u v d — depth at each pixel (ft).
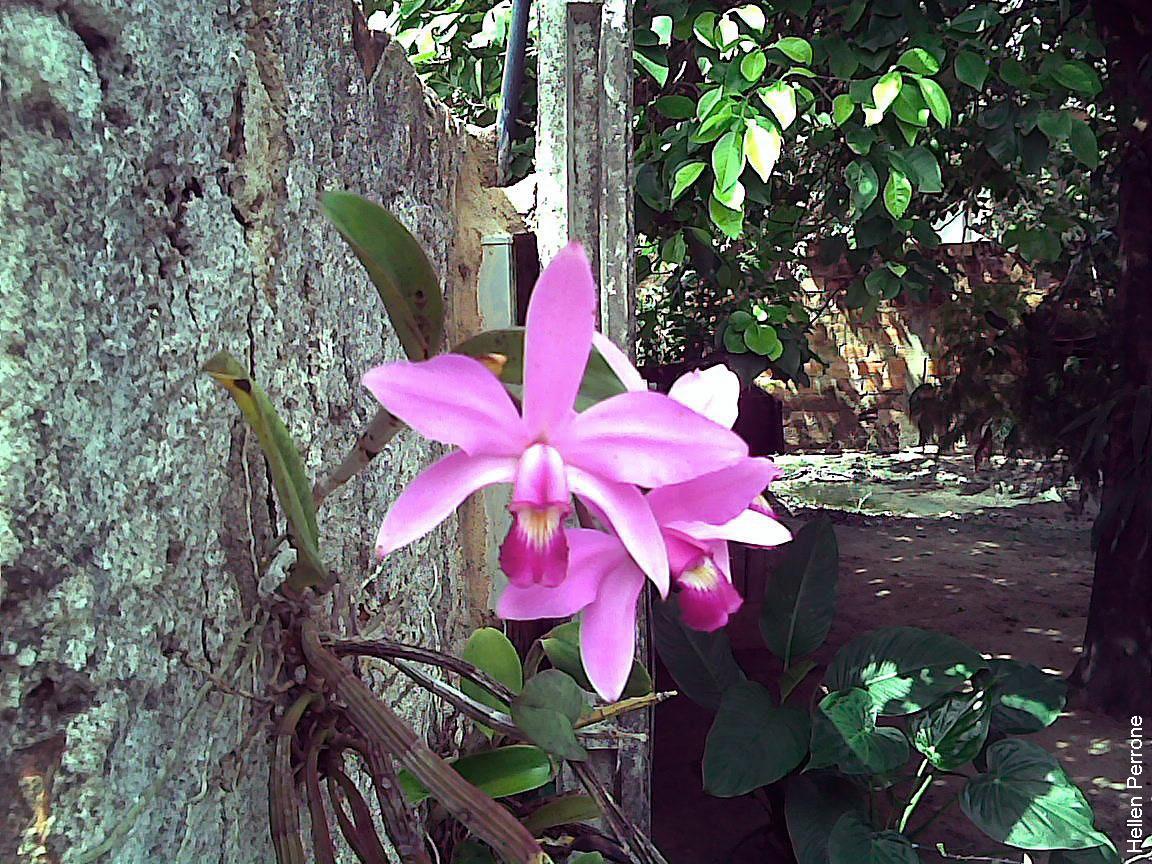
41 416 0.86
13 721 0.85
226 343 1.25
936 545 9.30
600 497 1.02
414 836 1.20
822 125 3.96
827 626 4.02
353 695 1.16
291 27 1.51
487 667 1.99
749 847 4.29
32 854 0.87
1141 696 5.65
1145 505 5.52
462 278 3.06
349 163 1.83
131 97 1.03
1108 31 5.39
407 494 1.00
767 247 4.72
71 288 0.91
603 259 2.36
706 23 3.28
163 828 1.06
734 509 1.05
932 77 3.90
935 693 3.80
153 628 1.03
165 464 1.07
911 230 4.25
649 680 1.70
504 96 3.04
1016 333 6.97
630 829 1.27
